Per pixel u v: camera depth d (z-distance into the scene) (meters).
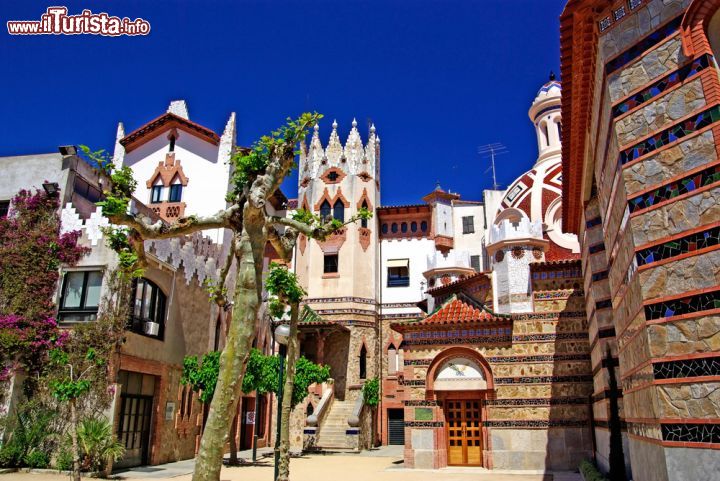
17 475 17.86
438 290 26.55
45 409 19.56
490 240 23.66
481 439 21.16
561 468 19.95
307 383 26.83
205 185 34.09
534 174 31.86
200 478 8.41
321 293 40.22
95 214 21.81
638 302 9.05
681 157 8.45
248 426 33.09
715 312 7.61
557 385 20.69
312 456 29.03
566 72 12.18
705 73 8.30
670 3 9.08
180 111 38.50
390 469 21.17
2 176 23.05
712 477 7.30
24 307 20.58
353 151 43.25
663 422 8.00
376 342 40.31
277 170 10.30
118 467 20.77
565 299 21.45
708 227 7.89
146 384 22.89
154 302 23.55
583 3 10.28
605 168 11.40
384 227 43.75
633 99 9.45
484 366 21.41
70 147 22.89
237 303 9.28
